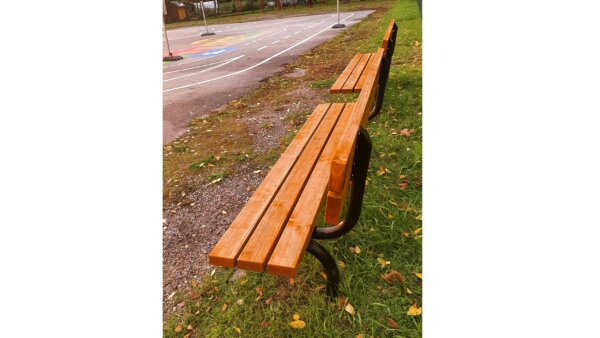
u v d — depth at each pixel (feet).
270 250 4.04
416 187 7.16
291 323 4.89
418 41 17.38
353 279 5.50
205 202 7.94
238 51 28.73
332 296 5.14
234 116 12.69
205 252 6.57
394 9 37.42
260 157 9.54
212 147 10.44
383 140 8.85
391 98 11.07
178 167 9.46
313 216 4.50
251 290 5.59
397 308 5.02
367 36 24.30
